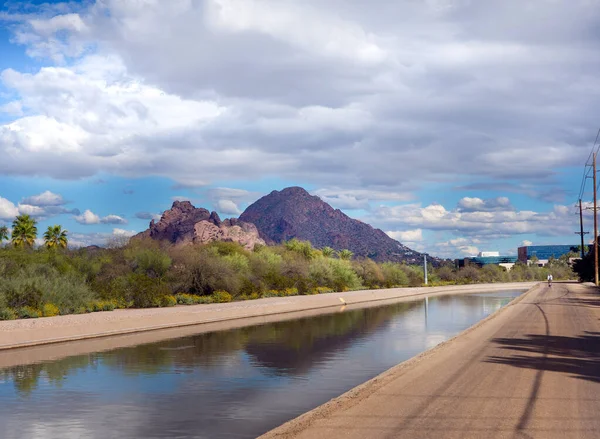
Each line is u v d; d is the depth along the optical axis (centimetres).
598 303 4547
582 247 11069
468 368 1480
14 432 1183
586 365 1512
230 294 5719
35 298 3603
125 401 1452
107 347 2538
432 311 4828
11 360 2152
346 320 3988
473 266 15688
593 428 882
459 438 839
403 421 948
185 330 3319
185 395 1522
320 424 952
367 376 1802
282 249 9344
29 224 7231
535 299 5259
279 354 2292
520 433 858
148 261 5378
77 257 4938
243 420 1266
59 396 1517
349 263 10138
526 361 1592
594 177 8106
